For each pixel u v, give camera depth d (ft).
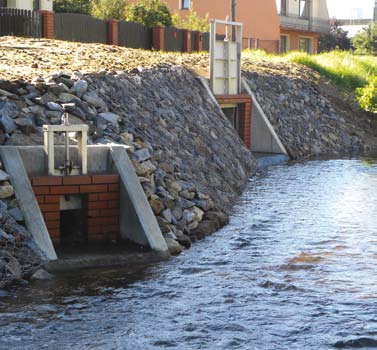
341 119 92.68
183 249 39.58
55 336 27.02
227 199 51.88
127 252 36.86
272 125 79.56
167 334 27.50
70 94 46.96
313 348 26.50
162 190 42.29
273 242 41.47
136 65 64.54
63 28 91.40
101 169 38.88
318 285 33.53
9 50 64.08
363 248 40.32
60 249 36.65
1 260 32.37
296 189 58.65
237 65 75.10
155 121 53.98
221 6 160.45
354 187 59.88
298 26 184.03
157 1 123.54
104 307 30.07
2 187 34.60
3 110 41.09
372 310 30.27
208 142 60.08
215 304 30.73
